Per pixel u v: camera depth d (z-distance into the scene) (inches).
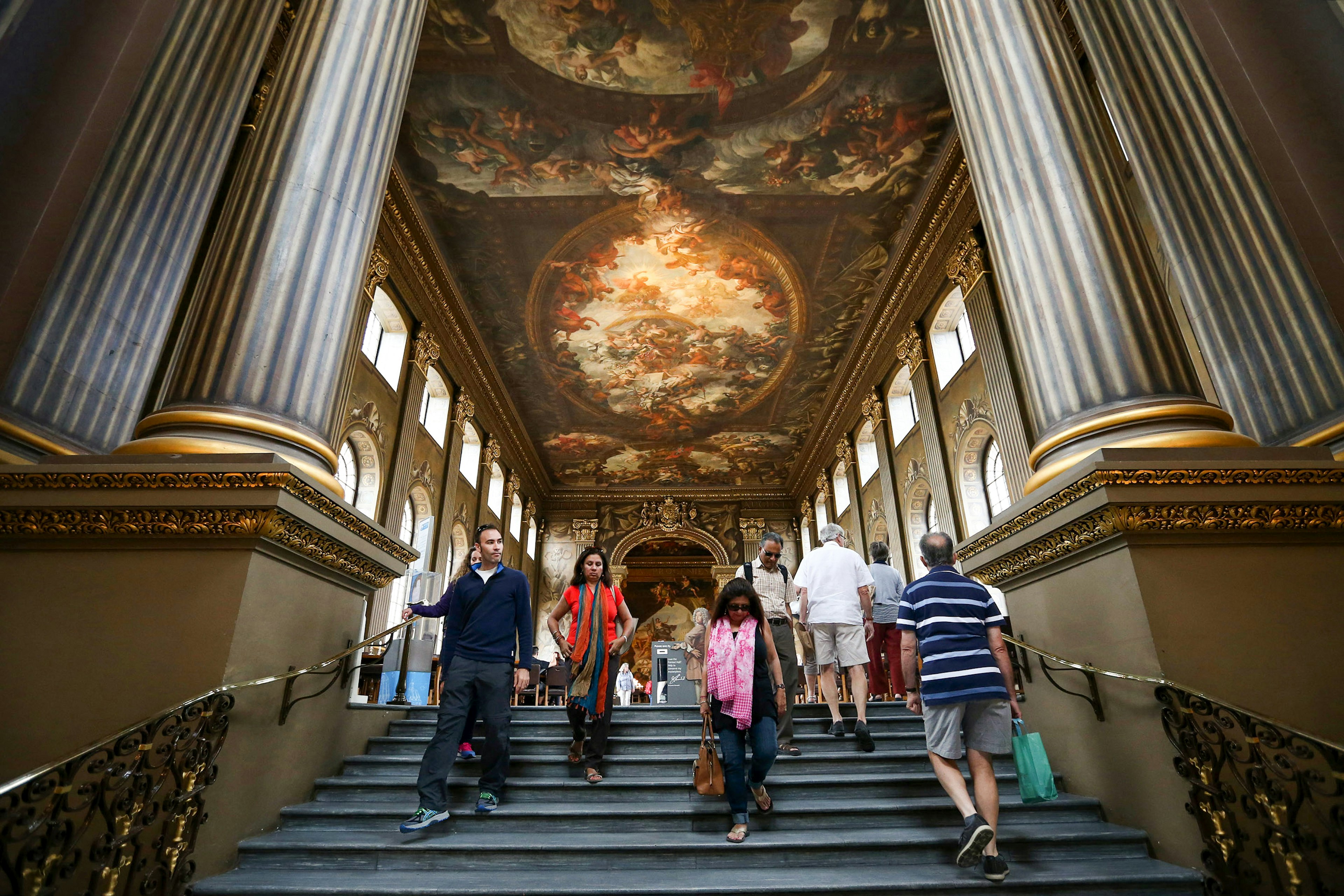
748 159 492.7
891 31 407.8
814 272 600.7
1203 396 145.3
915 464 597.9
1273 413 171.8
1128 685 127.6
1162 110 207.9
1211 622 121.4
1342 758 92.0
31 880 84.3
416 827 131.1
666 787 158.6
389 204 493.4
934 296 548.4
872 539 716.7
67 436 149.3
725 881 114.3
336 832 136.9
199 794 109.0
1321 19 159.8
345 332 163.9
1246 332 180.2
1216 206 191.5
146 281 173.0
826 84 439.8
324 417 153.7
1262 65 167.0
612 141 477.4
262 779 131.6
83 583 123.5
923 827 144.2
